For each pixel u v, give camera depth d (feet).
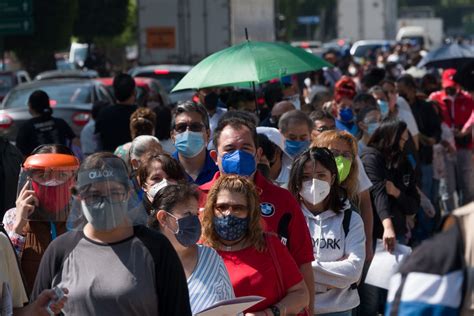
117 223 21.25
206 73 44.45
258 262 25.36
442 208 66.54
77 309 21.21
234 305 22.88
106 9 206.39
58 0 158.81
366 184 36.65
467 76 44.09
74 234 21.80
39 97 56.44
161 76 109.29
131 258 21.24
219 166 28.19
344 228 30.37
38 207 26.96
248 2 124.16
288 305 25.38
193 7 121.08
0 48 135.13
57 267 21.66
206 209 25.43
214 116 52.26
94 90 83.76
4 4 126.41
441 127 64.28
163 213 24.08
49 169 26.71
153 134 45.29
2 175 36.99
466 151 65.98
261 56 44.78
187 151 34.30
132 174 28.37
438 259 16.42
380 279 35.37
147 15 122.21
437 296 16.33
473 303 16.29
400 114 58.95
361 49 218.59
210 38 121.29
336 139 33.60
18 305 23.09
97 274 21.18
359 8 258.37
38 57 168.25
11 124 74.79
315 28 412.77
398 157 39.45
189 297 23.49
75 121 76.89
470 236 16.39
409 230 41.34
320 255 30.27
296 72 44.83
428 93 78.48
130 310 21.08
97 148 58.44
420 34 291.79
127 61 220.02
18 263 23.26
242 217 25.16
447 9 567.18
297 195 30.35
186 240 24.03
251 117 34.63
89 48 156.76
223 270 24.59
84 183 21.21
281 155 37.06
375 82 78.79
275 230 27.14
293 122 36.86
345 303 30.22
